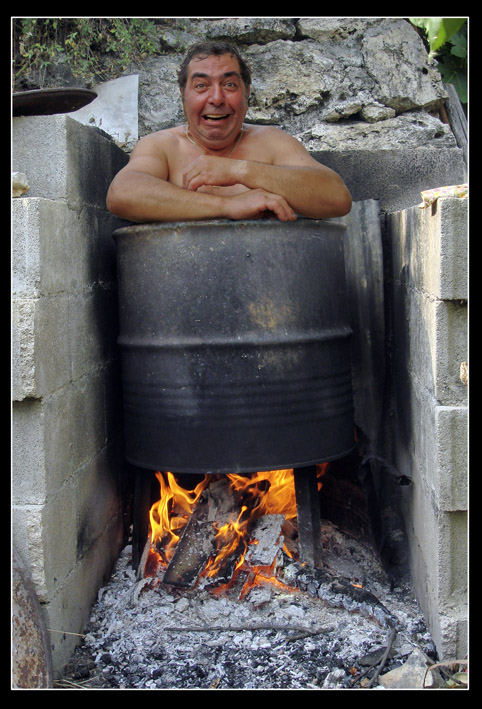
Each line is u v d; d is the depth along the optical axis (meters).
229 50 2.52
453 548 2.09
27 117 2.27
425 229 2.29
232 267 2.36
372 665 2.13
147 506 2.76
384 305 3.19
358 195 3.33
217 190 2.56
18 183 2.07
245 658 2.19
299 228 2.42
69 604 2.22
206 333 2.38
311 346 2.46
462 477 2.04
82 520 2.38
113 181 2.48
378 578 2.70
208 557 2.56
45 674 1.93
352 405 2.75
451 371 2.07
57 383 2.14
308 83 3.55
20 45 3.34
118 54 3.52
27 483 2.00
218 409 2.39
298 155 2.61
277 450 2.43
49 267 2.08
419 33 3.60
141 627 2.37
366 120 3.54
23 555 1.98
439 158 3.33
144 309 2.48
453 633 2.07
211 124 2.52
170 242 2.39
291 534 2.77
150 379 2.48
